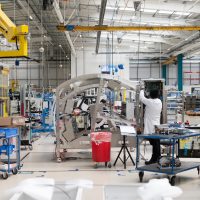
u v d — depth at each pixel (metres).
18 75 22.30
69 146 6.83
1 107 7.28
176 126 5.65
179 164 5.12
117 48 19.72
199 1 10.59
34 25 13.98
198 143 5.94
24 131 8.52
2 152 5.66
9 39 4.90
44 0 8.30
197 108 15.94
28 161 6.82
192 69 23.81
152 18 12.73
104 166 6.20
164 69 23.59
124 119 7.29
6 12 11.75
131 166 6.17
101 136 6.02
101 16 10.32
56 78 22.34
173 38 16.02
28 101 9.23
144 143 8.13
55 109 6.80
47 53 21.66
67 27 11.05
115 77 6.88
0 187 4.73
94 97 7.66
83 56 19.66
